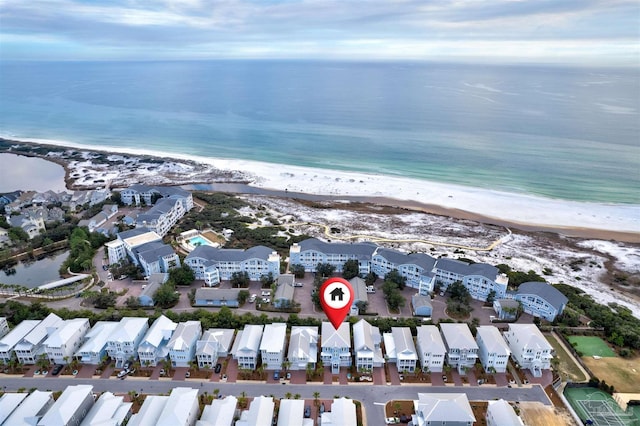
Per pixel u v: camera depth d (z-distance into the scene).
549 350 117.50
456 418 95.94
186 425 94.56
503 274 156.75
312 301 149.75
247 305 148.38
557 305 138.38
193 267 163.88
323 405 105.31
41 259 189.88
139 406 105.69
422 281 153.75
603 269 181.88
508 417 95.69
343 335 120.31
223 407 98.88
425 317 141.75
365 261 164.50
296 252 168.00
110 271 167.62
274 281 160.50
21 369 118.94
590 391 113.00
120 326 122.88
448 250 195.88
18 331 124.69
